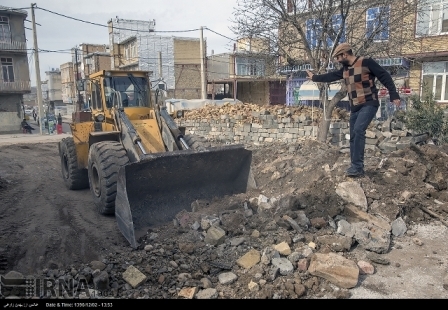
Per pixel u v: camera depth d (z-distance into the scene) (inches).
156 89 294.5
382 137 329.4
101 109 286.5
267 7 369.1
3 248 191.3
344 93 353.4
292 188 235.3
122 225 198.1
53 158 514.9
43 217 241.9
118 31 1498.5
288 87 755.4
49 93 2839.6
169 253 174.7
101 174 233.3
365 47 346.3
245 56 424.2
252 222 196.9
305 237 179.5
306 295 141.2
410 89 607.8
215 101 869.2
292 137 453.1
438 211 204.4
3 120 1210.0
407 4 342.6
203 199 237.5
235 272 157.2
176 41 1385.3
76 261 175.5
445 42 617.9
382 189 211.3
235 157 239.5
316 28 354.0
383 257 165.3
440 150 262.8
